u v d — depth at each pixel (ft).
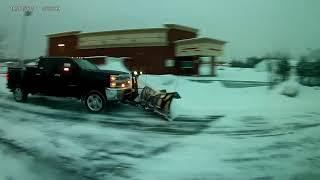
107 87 39.27
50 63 44.11
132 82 42.68
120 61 92.73
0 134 28.84
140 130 31.35
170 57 106.63
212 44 102.99
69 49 123.13
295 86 60.29
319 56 74.74
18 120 34.73
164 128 32.50
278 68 65.46
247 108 45.57
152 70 106.83
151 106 39.45
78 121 34.73
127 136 28.94
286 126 34.35
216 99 53.62
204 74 109.81
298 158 23.59
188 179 19.56
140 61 108.58
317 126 34.50
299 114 41.63
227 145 26.68
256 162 22.66
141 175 20.07
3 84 71.15
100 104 39.75
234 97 56.08
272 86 64.39
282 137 29.58
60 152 24.09
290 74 68.33
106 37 113.91
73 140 27.22
